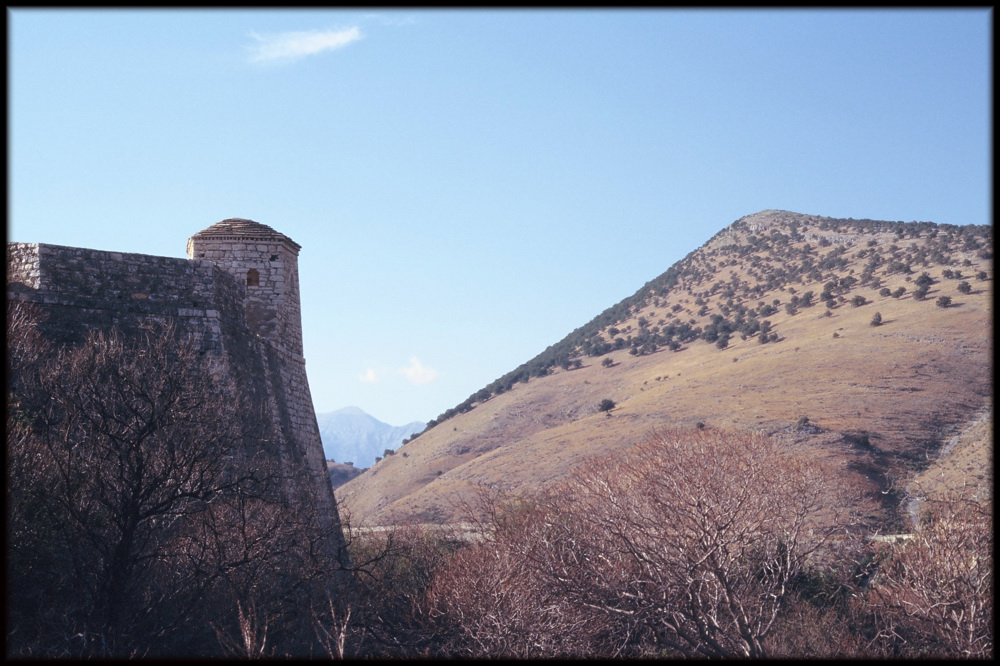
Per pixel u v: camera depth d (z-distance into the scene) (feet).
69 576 47.21
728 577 57.82
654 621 55.57
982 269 336.70
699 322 457.27
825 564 64.03
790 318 381.81
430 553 78.59
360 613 60.18
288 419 76.38
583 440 248.11
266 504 56.85
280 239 81.97
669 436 70.49
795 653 55.01
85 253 61.57
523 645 55.98
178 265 66.39
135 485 48.21
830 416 205.46
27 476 46.93
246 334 71.72
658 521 59.52
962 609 52.39
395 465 358.43
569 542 60.90
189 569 50.57
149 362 54.54
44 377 51.62
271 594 53.01
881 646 56.49
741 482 63.41
